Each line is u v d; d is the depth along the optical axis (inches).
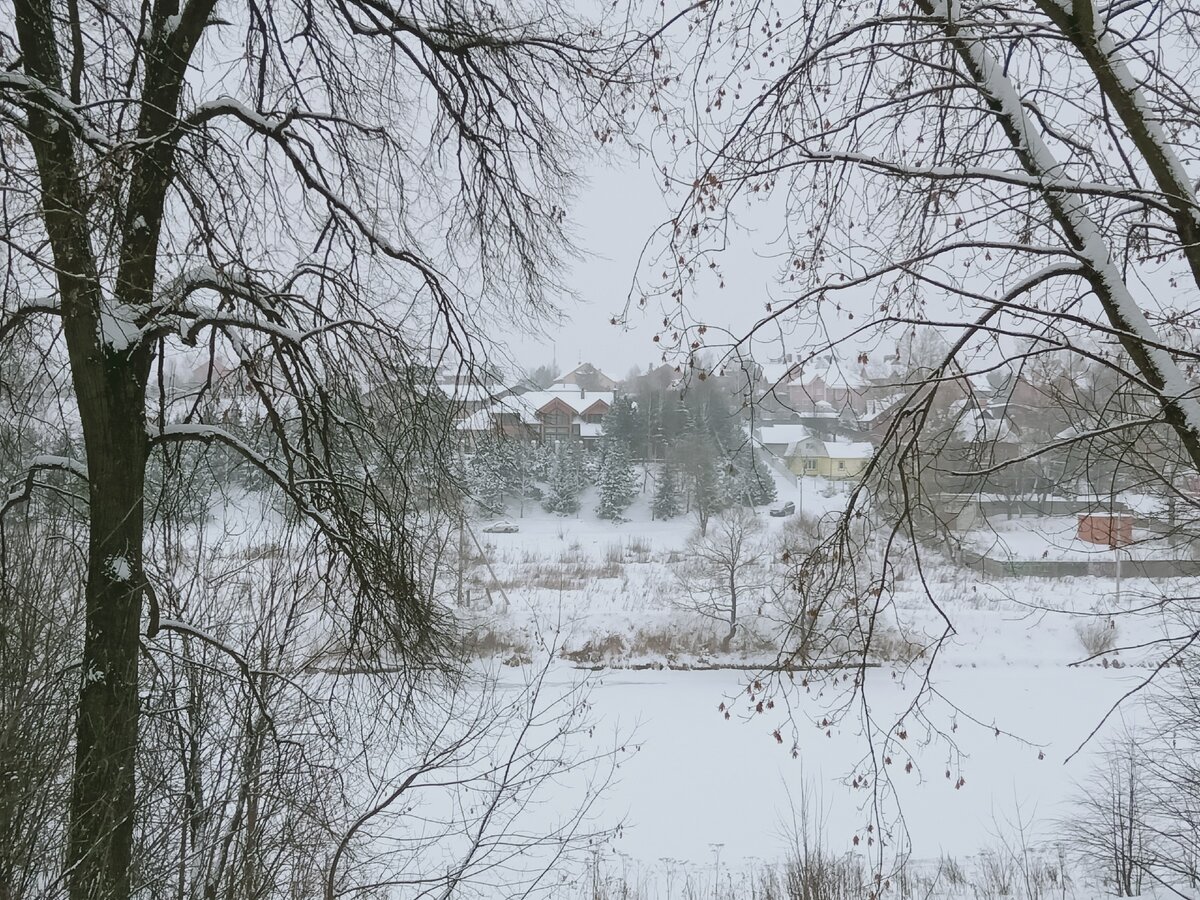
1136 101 145.6
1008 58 181.9
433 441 285.6
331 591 282.0
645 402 1595.7
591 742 833.5
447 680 304.8
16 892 189.2
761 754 829.8
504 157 301.7
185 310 221.6
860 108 190.5
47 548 266.8
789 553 199.8
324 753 295.4
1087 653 1056.2
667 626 1084.5
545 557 1363.2
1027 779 788.0
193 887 238.4
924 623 902.4
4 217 180.5
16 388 247.9
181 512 300.0
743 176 166.9
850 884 555.5
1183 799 602.5
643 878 586.2
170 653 273.1
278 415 255.8
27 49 216.7
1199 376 187.8
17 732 206.1
